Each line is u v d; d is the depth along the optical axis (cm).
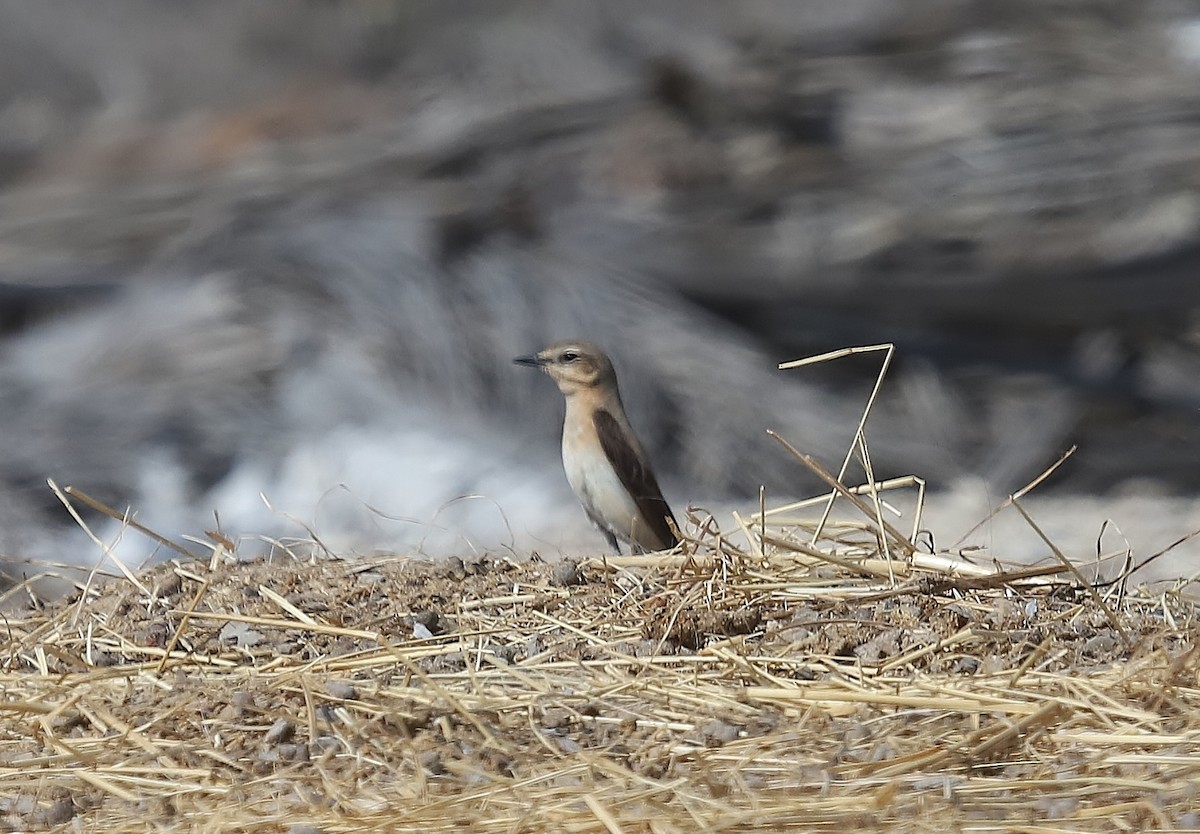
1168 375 1958
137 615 899
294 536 1600
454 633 857
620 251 2055
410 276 1994
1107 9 2359
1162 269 1991
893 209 2067
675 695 782
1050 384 1955
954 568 905
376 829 654
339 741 741
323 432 1809
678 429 1852
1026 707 743
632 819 648
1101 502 1734
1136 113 2139
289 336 1923
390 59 3084
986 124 2159
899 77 2277
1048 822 645
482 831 649
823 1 2773
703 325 1972
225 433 1808
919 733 733
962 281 2003
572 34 2606
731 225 2084
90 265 2186
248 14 3331
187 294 2022
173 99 3147
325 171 2309
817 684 787
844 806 656
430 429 1795
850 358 1991
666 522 1198
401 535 1588
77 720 781
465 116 2389
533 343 1905
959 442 1880
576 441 1201
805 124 2220
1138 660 793
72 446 1780
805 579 904
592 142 2248
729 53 2383
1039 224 2033
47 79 3281
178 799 702
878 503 935
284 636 866
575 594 909
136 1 3416
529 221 2117
